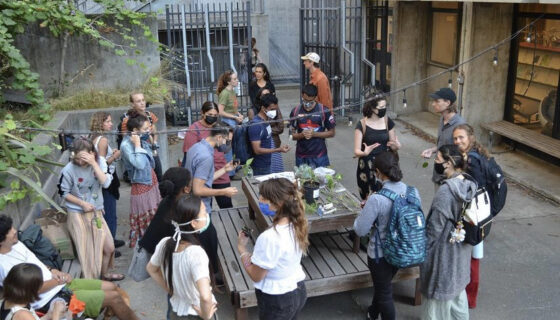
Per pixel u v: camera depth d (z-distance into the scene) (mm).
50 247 4633
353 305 5012
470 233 4086
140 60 8422
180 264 3447
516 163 8273
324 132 6496
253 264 3525
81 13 7684
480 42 8492
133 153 5523
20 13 6867
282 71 14562
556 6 7656
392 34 10984
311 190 4715
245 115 10734
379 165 4102
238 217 5840
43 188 5824
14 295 3391
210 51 11086
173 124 10539
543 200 7117
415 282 4992
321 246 5195
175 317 3678
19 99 7715
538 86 8219
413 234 3984
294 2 14148
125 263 5742
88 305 4176
